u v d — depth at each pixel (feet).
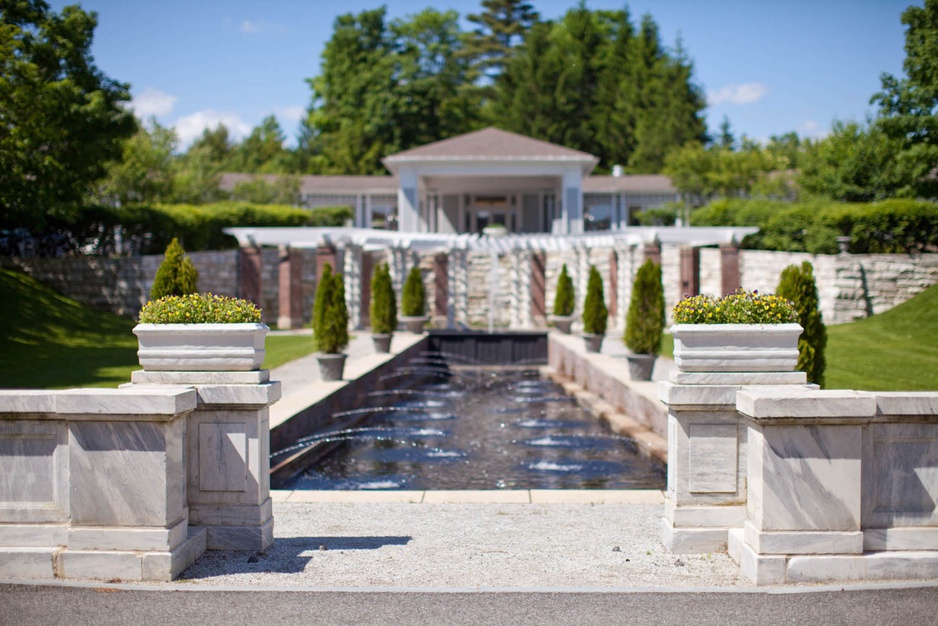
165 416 18.34
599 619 16.20
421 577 18.85
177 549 18.86
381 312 68.95
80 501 18.53
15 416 18.70
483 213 141.59
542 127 199.11
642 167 190.19
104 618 16.20
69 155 73.46
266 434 21.13
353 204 152.97
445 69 221.05
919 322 71.67
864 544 18.48
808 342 32.48
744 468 20.67
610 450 41.65
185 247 96.37
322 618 16.26
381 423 50.06
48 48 72.08
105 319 77.20
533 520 24.27
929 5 83.82
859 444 18.25
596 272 68.95
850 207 85.20
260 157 225.76
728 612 16.49
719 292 94.17
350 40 204.95
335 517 24.72
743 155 141.90
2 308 68.13
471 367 83.51
